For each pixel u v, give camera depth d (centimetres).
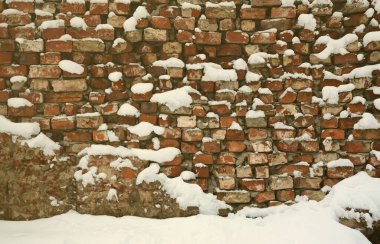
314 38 223
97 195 212
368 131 216
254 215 213
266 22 224
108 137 217
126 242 184
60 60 218
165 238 191
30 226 202
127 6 222
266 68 222
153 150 217
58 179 212
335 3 224
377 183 207
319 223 197
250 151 220
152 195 212
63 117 216
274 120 221
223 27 224
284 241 188
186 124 220
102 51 221
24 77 216
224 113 221
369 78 218
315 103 221
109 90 220
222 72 222
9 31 217
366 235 198
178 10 223
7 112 214
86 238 185
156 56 222
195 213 211
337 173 216
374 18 220
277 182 217
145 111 220
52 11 220
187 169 219
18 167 209
